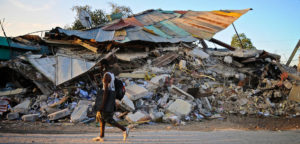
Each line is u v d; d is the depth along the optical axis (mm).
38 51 14602
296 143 3775
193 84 10203
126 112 6504
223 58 14125
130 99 6957
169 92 8633
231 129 5629
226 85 11305
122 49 14938
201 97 8883
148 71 10625
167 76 9375
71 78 7957
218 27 18250
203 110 8266
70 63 8602
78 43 15023
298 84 10000
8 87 8719
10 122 5910
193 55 12820
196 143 3512
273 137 4441
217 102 9352
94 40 14320
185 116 7004
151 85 8594
